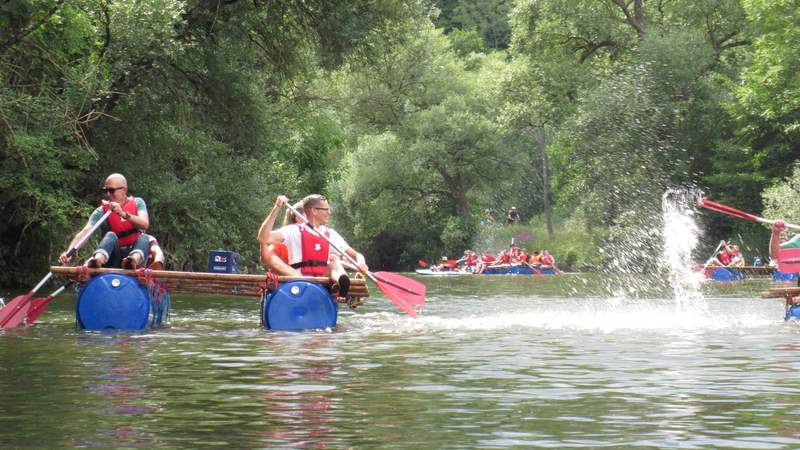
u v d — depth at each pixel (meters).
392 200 85.19
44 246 33.03
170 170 37.81
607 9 67.19
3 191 29.88
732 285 37.25
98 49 30.81
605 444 6.54
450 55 87.06
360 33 36.75
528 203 97.44
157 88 31.66
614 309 22.08
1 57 26.45
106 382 9.52
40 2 25.64
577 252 70.69
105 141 32.97
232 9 35.50
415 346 13.18
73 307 21.84
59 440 6.62
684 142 61.69
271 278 16.16
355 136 88.12
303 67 40.00
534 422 7.35
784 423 7.28
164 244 35.47
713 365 10.88
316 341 13.95
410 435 6.85
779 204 46.72
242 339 14.22
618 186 60.75
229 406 8.08
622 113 60.56
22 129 27.16
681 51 61.09
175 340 14.12
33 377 9.88
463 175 87.25
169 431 6.96
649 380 9.66
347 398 8.53
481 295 30.95
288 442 6.59
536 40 68.31
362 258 17.58
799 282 17.92
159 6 29.98
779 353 12.09
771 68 54.28
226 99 37.00
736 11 64.31
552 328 16.27
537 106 68.50
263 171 40.03
